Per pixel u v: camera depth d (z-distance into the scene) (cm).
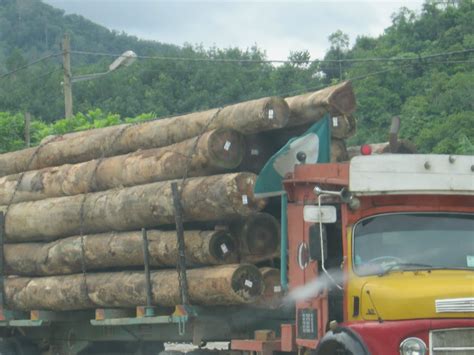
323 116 1453
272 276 1449
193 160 1479
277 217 1513
